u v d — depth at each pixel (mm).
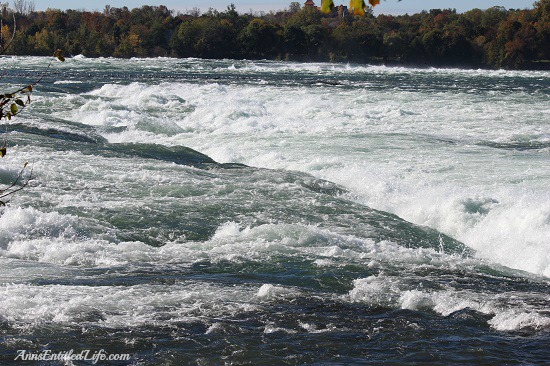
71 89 70938
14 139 34594
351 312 15281
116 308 14922
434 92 71562
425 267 18969
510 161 32844
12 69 105750
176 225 22281
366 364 12656
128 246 19844
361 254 19781
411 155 34281
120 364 12438
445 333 14203
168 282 16828
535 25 196125
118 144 35750
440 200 25562
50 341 13211
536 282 18234
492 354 13164
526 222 22141
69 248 19172
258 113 50281
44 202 23672
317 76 105750
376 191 27781
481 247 22312
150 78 94562
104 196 25094
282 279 17469
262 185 27844
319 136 40094
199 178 28484
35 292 15602
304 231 21109
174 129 44500
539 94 69562
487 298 16391
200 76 101688
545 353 13258
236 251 19641
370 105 57000
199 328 14070
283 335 13883
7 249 19234
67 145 34531
